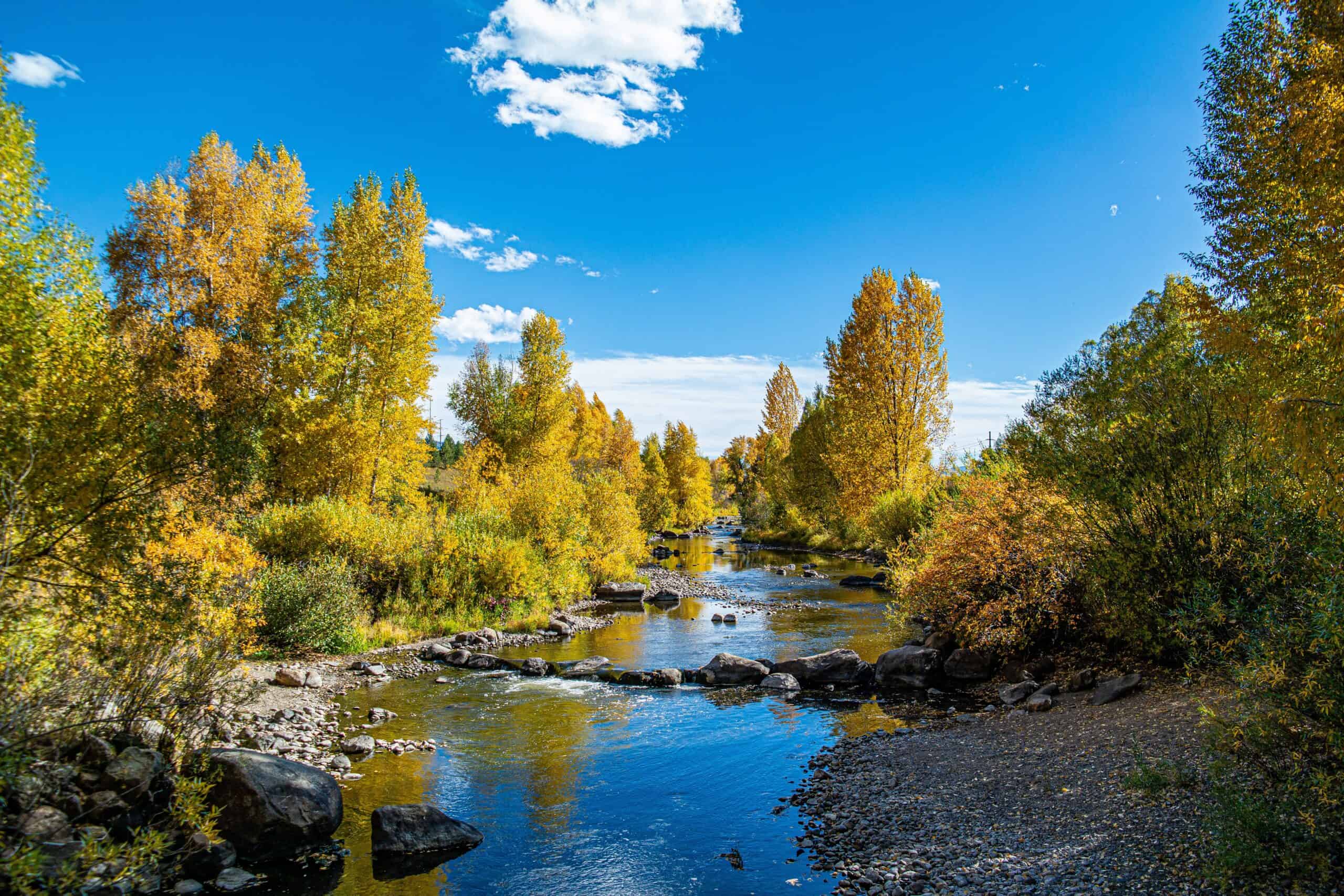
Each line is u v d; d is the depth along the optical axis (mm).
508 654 17797
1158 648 10578
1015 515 13383
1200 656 9562
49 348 7020
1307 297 6867
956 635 14852
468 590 22203
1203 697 8930
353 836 7641
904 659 14289
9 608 6168
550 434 44000
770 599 27734
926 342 38500
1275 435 7031
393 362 29953
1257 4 7617
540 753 10469
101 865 5691
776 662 16234
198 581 7836
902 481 37562
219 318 30141
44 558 6621
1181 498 10375
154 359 8211
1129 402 11195
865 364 40031
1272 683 6078
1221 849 5172
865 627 20953
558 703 13289
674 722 12047
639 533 36938
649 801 8750
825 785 9117
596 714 12531
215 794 7145
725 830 7891
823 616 23141
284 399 27594
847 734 11359
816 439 51688
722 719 12234
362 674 15336
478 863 7113
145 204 28969
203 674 7516
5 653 6141
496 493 31734
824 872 6816
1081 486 11203
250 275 31391
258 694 8336
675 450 78250
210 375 26328
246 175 33188
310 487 28391
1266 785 5801
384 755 10227
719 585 32375
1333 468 6379
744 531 73312
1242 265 7887
